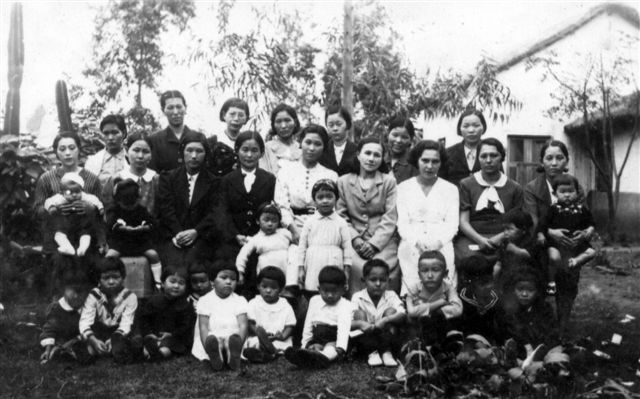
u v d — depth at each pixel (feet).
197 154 21.29
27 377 16.62
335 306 18.93
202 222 21.03
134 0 50.39
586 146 56.34
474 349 16.69
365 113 37.52
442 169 22.04
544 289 19.90
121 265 19.21
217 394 15.65
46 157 30.76
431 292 18.98
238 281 20.26
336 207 21.26
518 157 57.21
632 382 15.84
